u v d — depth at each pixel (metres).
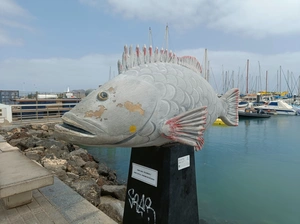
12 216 2.66
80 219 2.66
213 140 11.52
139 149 2.26
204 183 6.19
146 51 2.00
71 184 4.19
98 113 1.53
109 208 3.61
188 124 1.70
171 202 2.08
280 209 4.86
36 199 3.08
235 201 5.20
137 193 2.28
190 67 2.36
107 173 6.53
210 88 2.22
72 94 25.86
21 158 3.53
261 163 7.85
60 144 8.02
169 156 2.07
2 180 2.61
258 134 13.16
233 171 7.10
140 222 2.24
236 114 2.74
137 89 1.64
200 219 4.51
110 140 1.59
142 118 1.61
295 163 7.85
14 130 9.27
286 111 24.39
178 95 1.78
